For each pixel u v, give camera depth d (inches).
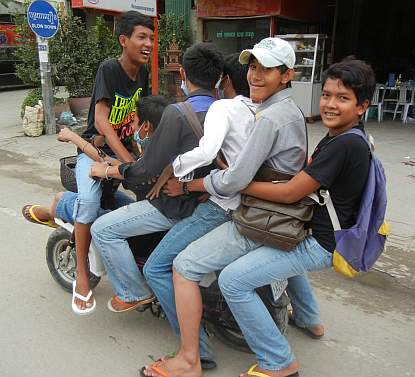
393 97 415.5
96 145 112.1
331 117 77.7
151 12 280.8
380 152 286.5
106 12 259.1
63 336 110.0
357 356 105.3
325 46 428.1
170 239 93.7
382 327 116.7
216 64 89.4
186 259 88.0
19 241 159.8
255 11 396.8
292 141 81.7
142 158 92.0
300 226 81.0
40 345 106.5
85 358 102.6
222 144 86.7
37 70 347.6
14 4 591.2
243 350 105.8
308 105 378.0
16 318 116.4
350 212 81.7
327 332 114.2
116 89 109.3
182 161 84.0
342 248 81.3
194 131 88.0
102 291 130.4
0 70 608.7
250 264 84.0
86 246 109.1
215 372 99.1
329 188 80.0
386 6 489.1
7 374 96.7
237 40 422.6
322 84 79.3
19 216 183.5
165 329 113.8
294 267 84.4
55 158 280.2
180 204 92.4
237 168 79.2
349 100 75.9
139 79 115.3
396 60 498.3
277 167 82.7
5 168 259.0
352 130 78.5
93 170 100.0
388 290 134.8
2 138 328.8
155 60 302.2
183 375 91.2
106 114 109.6
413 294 132.8
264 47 80.5
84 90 367.9
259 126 79.0
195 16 454.6
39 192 217.3
